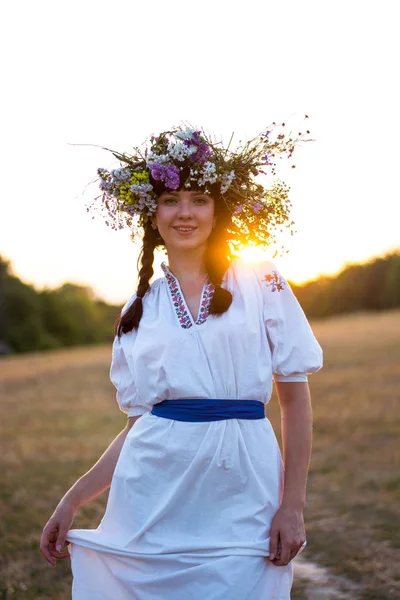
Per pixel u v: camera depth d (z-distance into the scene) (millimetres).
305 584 4477
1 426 12383
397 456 7809
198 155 2645
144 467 2580
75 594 2680
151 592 2523
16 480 7641
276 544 2461
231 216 2727
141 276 2777
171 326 2590
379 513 5832
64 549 2793
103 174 2834
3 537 5602
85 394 17172
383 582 4418
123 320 2750
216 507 2504
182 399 2557
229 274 2660
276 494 2553
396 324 35156
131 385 2758
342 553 4953
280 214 2746
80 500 2791
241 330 2547
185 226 2646
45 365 30609
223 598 2410
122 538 2605
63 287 77812
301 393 2621
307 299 59250
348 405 11852
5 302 69625
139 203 2756
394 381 14734
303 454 2564
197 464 2496
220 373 2533
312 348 2619
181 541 2496
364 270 60750
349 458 7891
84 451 9328
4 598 4414
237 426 2529
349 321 41750
